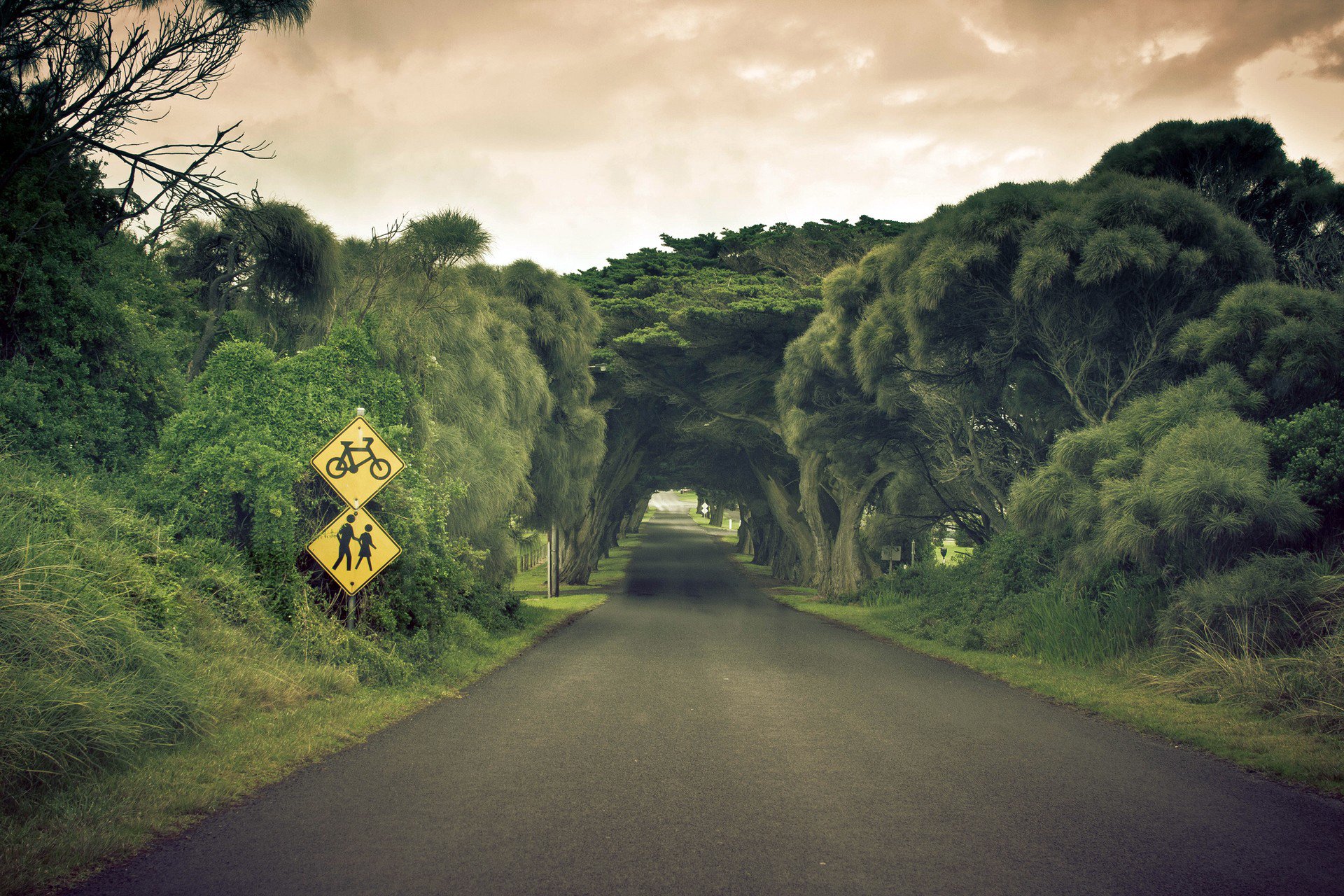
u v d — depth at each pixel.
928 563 31.50
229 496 11.00
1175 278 16.02
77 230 11.22
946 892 4.27
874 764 7.02
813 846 4.95
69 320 10.80
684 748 7.55
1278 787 6.32
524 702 9.91
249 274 14.60
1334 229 18.75
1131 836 5.17
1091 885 4.38
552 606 28.73
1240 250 16.22
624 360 32.91
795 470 41.88
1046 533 15.83
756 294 29.77
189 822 5.19
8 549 6.90
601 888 4.26
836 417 25.20
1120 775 6.67
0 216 10.05
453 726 8.36
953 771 6.79
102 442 11.10
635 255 37.56
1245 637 10.66
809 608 30.78
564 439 26.19
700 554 70.50
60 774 5.41
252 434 11.01
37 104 10.92
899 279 19.23
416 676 10.84
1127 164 19.50
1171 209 15.96
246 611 9.80
